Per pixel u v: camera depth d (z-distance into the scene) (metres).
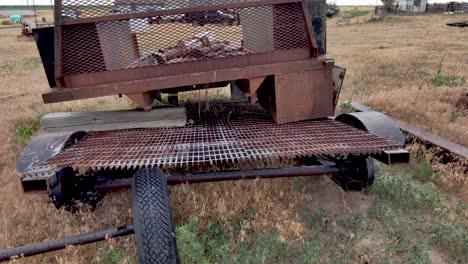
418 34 26.75
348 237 3.50
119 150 3.35
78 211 3.80
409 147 5.15
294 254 3.32
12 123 7.04
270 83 4.09
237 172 3.64
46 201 4.22
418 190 4.11
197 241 3.32
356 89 9.52
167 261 2.61
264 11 3.72
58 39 3.44
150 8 3.55
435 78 9.80
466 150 4.74
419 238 3.50
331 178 4.41
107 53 3.58
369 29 33.09
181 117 4.37
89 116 4.32
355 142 3.36
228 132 3.95
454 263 3.19
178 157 3.08
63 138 3.56
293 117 3.98
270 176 3.70
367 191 4.33
